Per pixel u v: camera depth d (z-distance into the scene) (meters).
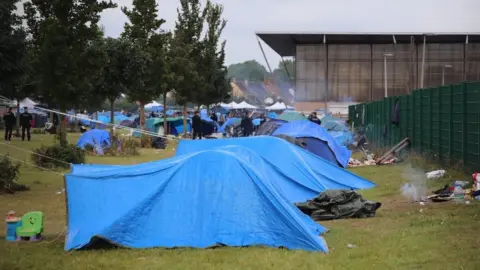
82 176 14.48
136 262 12.24
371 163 35.66
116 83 50.00
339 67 94.94
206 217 14.01
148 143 50.44
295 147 25.06
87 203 14.06
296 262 12.13
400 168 32.22
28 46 28.20
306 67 95.50
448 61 92.94
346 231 15.30
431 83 93.25
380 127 48.75
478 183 20.47
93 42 32.94
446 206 18.83
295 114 52.72
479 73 92.12
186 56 62.06
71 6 31.50
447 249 13.05
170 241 13.64
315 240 13.38
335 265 11.91
